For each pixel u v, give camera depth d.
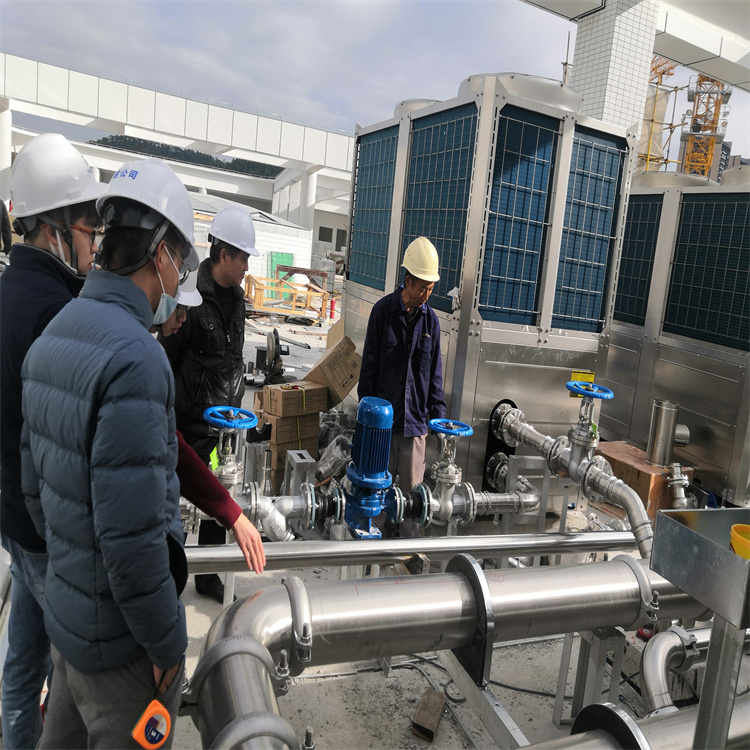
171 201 1.34
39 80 18.84
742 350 4.76
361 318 5.71
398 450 3.82
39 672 1.79
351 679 2.70
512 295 4.18
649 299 5.68
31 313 1.55
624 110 7.75
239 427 2.59
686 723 1.58
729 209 4.91
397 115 5.11
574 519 4.39
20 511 1.56
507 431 4.09
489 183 3.86
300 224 27.12
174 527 1.39
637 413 5.82
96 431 1.15
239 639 1.62
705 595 1.07
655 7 7.68
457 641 2.00
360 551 2.60
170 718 1.38
